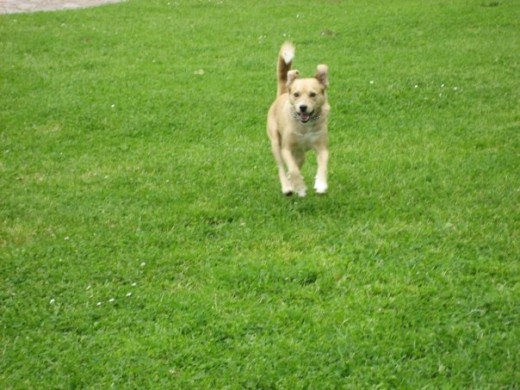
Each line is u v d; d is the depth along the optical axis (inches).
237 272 210.1
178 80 339.9
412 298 200.5
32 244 223.3
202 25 435.5
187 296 203.5
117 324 196.5
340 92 322.7
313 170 261.7
